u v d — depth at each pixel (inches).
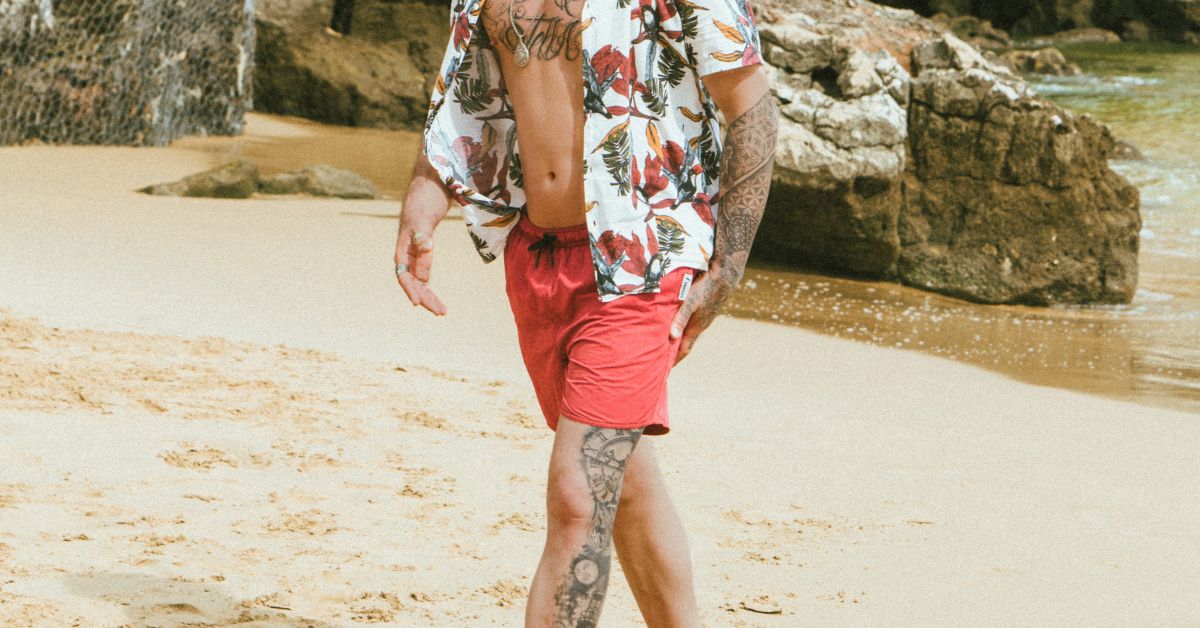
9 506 142.4
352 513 153.1
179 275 307.6
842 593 139.5
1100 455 214.1
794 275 415.8
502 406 212.4
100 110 599.5
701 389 247.1
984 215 412.5
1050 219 410.3
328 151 655.1
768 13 432.5
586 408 97.7
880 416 234.7
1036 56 1181.1
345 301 296.7
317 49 768.9
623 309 98.6
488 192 107.0
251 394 202.4
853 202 404.5
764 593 137.9
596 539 97.3
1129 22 1567.4
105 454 164.7
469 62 105.3
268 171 563.2
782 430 215.9
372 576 133.4
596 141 98.5
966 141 412.5
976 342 336.2
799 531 160.6
